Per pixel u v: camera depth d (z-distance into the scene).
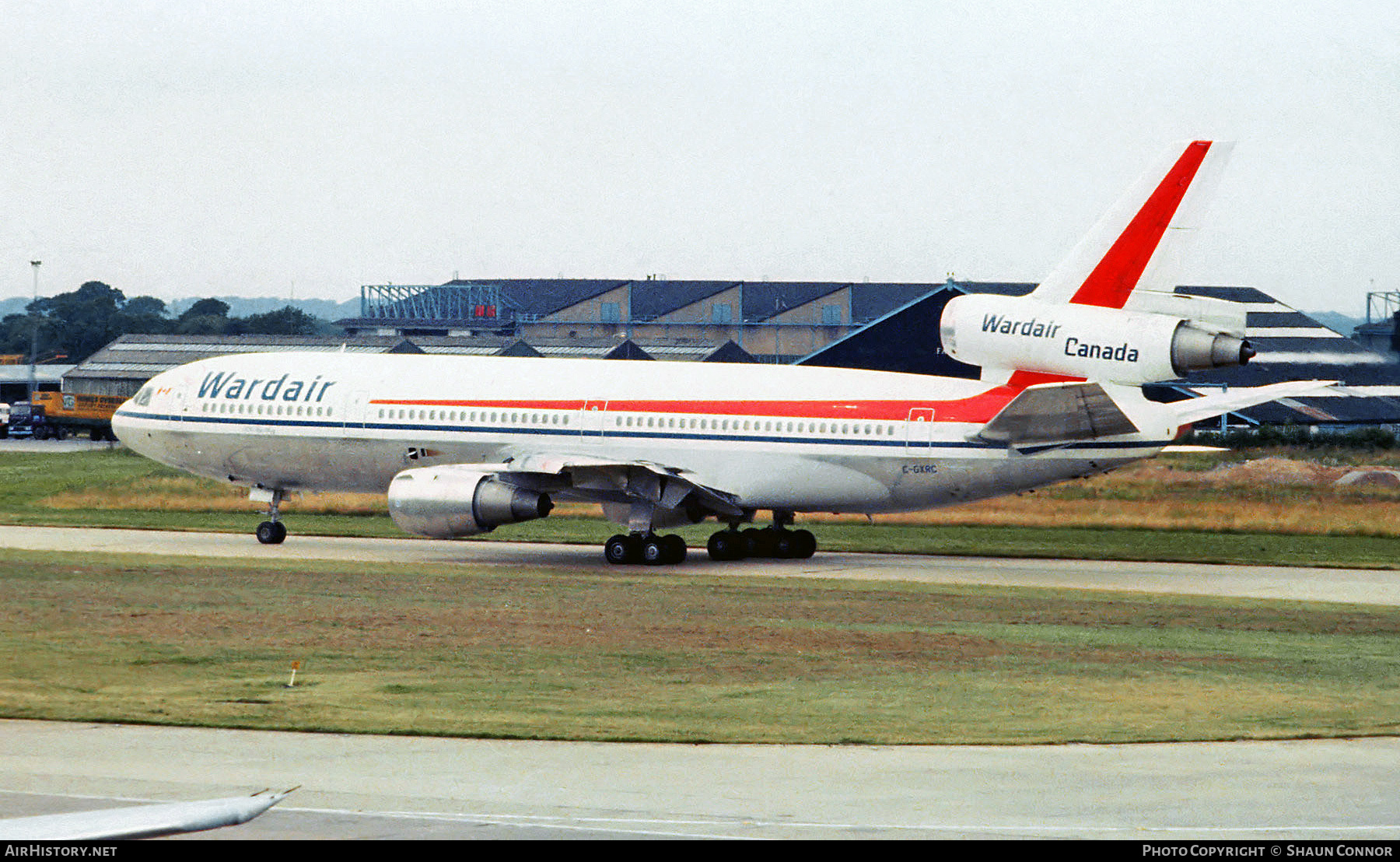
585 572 152.25
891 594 132.75
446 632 105.69
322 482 180.12
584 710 78.12
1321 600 134.00
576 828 54.97
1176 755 68.00
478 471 160.62
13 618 108.38
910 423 158.12
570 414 168.62
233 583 132.25
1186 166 146.50
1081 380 151.00
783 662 94.88
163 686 83.88
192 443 183.62
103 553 159.88
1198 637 108.31
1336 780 63.31
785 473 162.12
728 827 55.22
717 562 167.62
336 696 81.56
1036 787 61.91
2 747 68.12
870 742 70.62
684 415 165.25
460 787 61.41
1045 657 98.25
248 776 63.00
